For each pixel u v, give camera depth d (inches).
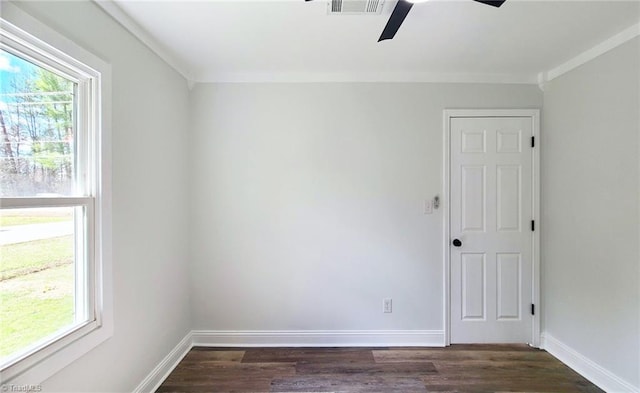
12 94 45.4
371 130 98.7
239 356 92.6
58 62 50.9
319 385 78.4
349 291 99.3
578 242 84.8
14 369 43.4
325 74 98.2
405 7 54.0
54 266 51.5
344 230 99.0
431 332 99.0
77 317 55.4
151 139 76.6
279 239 99.2
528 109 98.0
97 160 58.1
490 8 63.1
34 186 48.6
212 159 98.8
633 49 69.9
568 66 88.4
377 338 98.5
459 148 99.0
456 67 94.2
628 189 71.1
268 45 79.6
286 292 99.2
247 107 98.9
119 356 64.0
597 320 78.8
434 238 99.0
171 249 86.7
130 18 66.0
